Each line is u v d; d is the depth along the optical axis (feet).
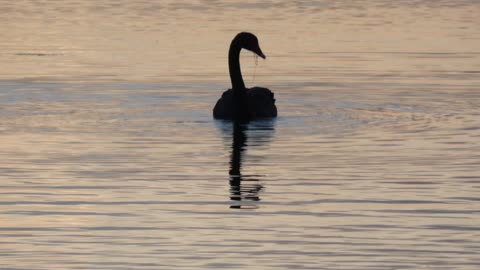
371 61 93.56
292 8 134.72
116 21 120.88
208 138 61.93
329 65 91.61
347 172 52.90
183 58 94.84
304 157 56.54
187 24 118.21
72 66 90.02
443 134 62.64
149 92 78.07
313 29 114.93
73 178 51.72
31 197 48.01
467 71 88.12
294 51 99.60
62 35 109.60
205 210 45.80
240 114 68.18
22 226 43.32
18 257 39.45
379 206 46.32
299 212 45.44
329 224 43.52
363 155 56.90
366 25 118.52
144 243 41.09
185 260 39.09
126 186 50.14
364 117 68.59
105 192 49.01
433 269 38.01
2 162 55.11
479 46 102.47
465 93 77.82
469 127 64.85
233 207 46.29
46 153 57.31
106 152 57.82
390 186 49.96
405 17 125.70
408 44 103.81
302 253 39.86
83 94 76.79
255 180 51.31
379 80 83.92
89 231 42.68
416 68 89.66
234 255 39.65
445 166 54.08
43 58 94.48
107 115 68.95
